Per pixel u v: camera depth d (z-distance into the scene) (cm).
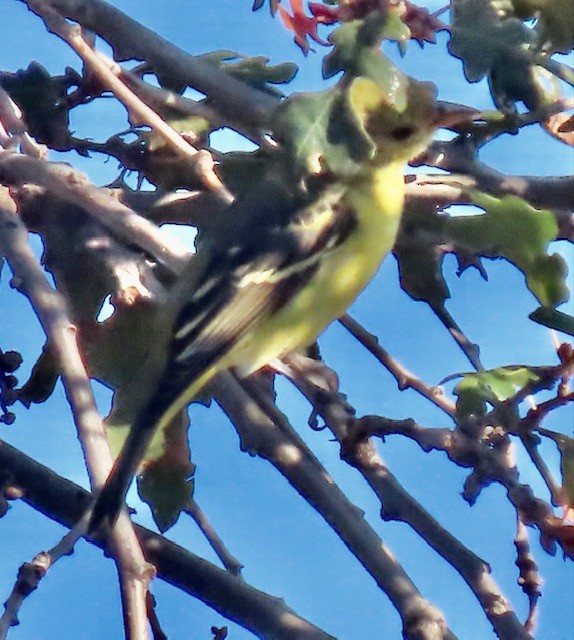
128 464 797
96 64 838
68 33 832
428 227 1001
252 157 1027
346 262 958
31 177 816
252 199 955
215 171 1030
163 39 1023
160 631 735
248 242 929
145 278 878
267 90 1050
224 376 919
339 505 855
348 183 957
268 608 846
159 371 866
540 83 1027
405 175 1028
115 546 624
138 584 614
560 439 824
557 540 797
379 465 886
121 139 1040
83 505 888
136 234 815
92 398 671
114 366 879
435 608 793
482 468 817
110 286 870
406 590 802
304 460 881
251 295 916
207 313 895
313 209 946
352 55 762
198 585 856
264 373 995
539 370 838
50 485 894
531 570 832
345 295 964
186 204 1001
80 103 1052
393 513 872
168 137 866
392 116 955
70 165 828
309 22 981
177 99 1002
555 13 973
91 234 902
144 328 883
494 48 980
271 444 886
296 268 934
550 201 1061
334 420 895
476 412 831
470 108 977
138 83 1001
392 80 789
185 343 877
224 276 912
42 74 1052
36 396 917
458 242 889
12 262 720
